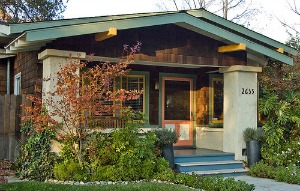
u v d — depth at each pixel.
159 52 9.29
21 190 6.40
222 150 10.99
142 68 11.20
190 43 9.75
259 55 11.10
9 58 12.54
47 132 7.86
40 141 7.91
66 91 7.50
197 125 12.05
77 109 7.52
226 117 10.59
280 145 9.96
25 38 7.57
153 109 11.37
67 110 7.55
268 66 11.98
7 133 9.04
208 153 10.30
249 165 9.88
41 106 7.91
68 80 7.55
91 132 8.00
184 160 9.71
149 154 8.29
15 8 24.38
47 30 7.50
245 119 10.34
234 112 10.31
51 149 7.93
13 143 9.09
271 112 10.53
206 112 12.10
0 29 8.39
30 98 7.96
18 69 11.73
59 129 7.86
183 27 9.63
